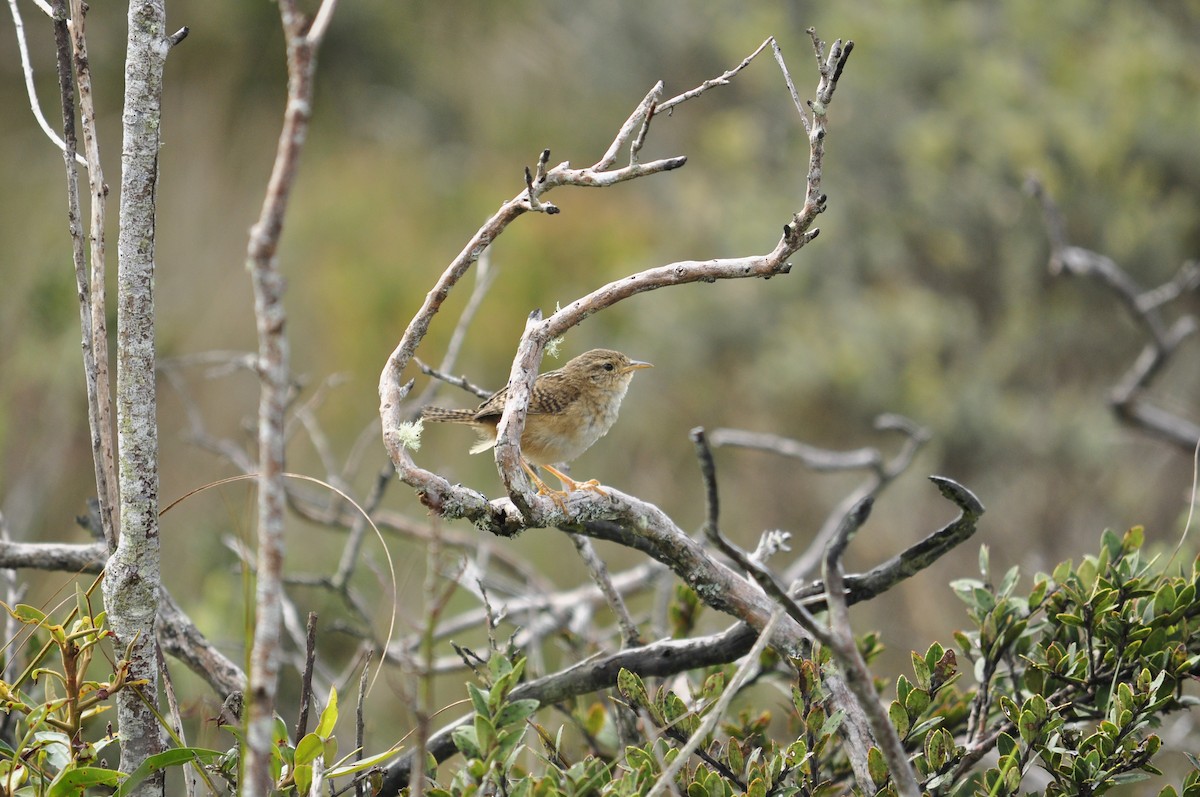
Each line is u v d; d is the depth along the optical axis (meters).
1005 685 5.42
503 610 5.50
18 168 16.02
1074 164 14.51
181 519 11.88
